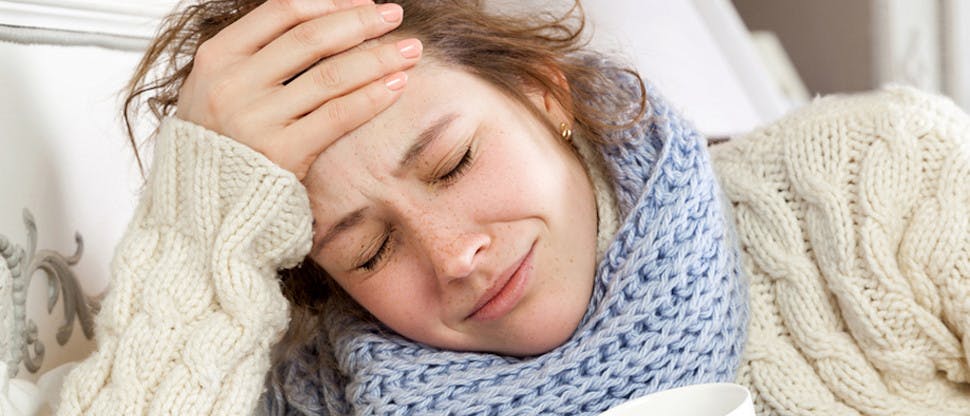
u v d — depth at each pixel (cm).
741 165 96
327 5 85
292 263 86
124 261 83
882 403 83
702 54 162
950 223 83
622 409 63
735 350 85
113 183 103
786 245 89
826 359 85
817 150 90
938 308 83
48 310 90
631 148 89
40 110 92
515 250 81
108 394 79
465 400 81
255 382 82
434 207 80
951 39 229
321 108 81
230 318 81
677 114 91
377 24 83
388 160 80
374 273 85
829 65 236
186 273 82
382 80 80
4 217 84
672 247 83
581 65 94
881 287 83
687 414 64
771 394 85
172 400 77
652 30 157
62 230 93
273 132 82
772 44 223
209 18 99
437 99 81
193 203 82
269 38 85
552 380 81
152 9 109
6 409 75
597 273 86
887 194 86
